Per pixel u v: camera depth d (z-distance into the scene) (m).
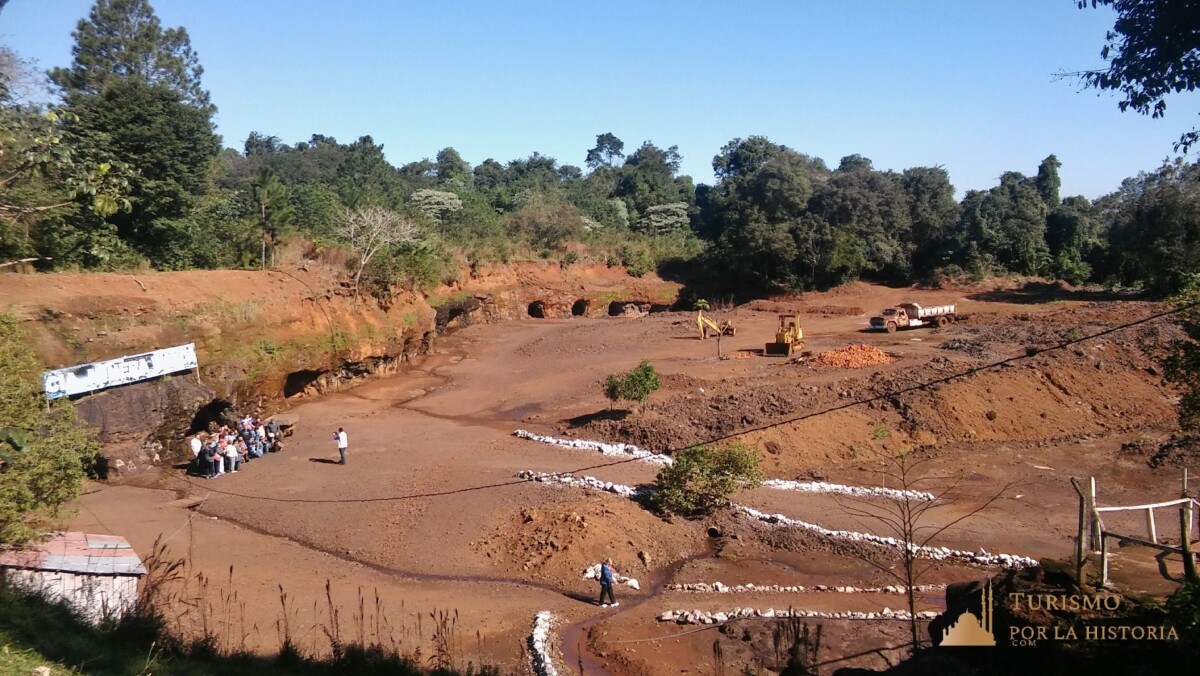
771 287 78.50
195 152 43.12
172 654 11.36
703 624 18.25
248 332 37.31
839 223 77.19
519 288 73.69
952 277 75.12
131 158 38.41
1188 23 9.38
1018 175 90.12
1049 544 23.28
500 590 20.52
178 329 33.84
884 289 76.12
